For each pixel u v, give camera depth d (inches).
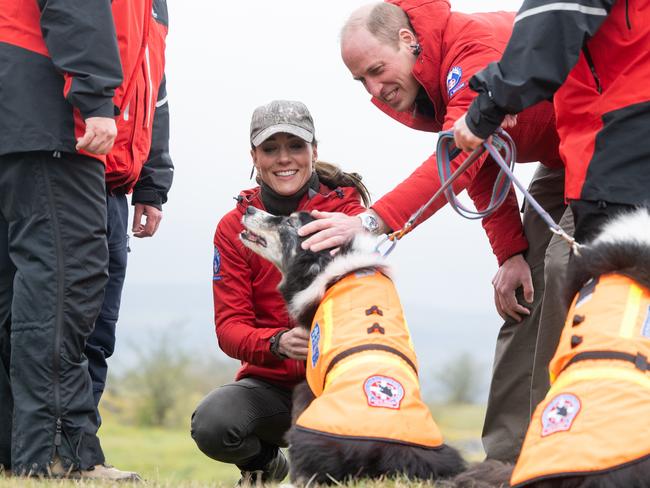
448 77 191.9
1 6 188.5
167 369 863.1
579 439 116.1
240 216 211.9
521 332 220.2
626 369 121.2
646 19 146.9
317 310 181.6
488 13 203.3
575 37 145.6
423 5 198.2
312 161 216.8
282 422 211.8
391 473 145.9
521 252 220.7
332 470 147.6
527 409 219.1
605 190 147.3
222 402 205.9
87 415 194.4
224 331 207.0
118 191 219.9
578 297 137.3
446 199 188.1
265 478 221.5
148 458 568.4
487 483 143.4
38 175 190.2
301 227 193.0
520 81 147.3
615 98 148.6
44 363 188.5
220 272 211.0
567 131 157.2
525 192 154.3
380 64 198.5
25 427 189.0
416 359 166.6
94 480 179.3
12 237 194.4
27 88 187.9
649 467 113.0
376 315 168.4
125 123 209.0
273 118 207.6
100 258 195.5
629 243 134.5
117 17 200.4
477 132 156.3
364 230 188.2
